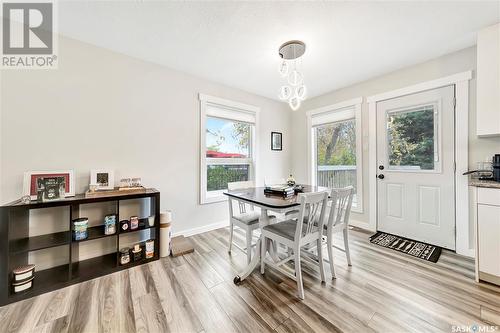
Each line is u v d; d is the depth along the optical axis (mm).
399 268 1947
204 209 2990
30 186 1777
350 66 2578
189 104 2820
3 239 1504
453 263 2025
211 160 3146
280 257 2246
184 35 1990
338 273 1881
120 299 1544
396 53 2283
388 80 2779
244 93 3451
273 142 3896
